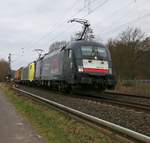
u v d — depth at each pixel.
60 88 27.39
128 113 13.09
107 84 22.94
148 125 10.20
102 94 26.34
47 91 32.06
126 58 58.28
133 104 17.23
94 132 9.03
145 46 59.91
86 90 24.94
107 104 17.03
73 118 11.48
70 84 24.03
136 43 59.62
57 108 14.62
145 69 57.94
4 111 15.39
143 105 16.20
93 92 25.75
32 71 49.06
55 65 29.36
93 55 22.98
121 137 7.79
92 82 22.14
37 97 20.70
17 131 9.98
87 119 10.56
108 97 22.66
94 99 20.12
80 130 9.48
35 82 46.00
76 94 25.30
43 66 37.69
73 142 8.11
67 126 10.45
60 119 11.95
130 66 57.88
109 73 23.09
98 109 14.61
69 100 19.72
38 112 14.45
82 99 20.34
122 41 60.25
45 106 16.78
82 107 15.57
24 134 9.48
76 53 22.97
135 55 58.97
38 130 10.14
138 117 11.92
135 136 7.25
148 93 28.50
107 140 8.02
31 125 11.16
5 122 11.84
